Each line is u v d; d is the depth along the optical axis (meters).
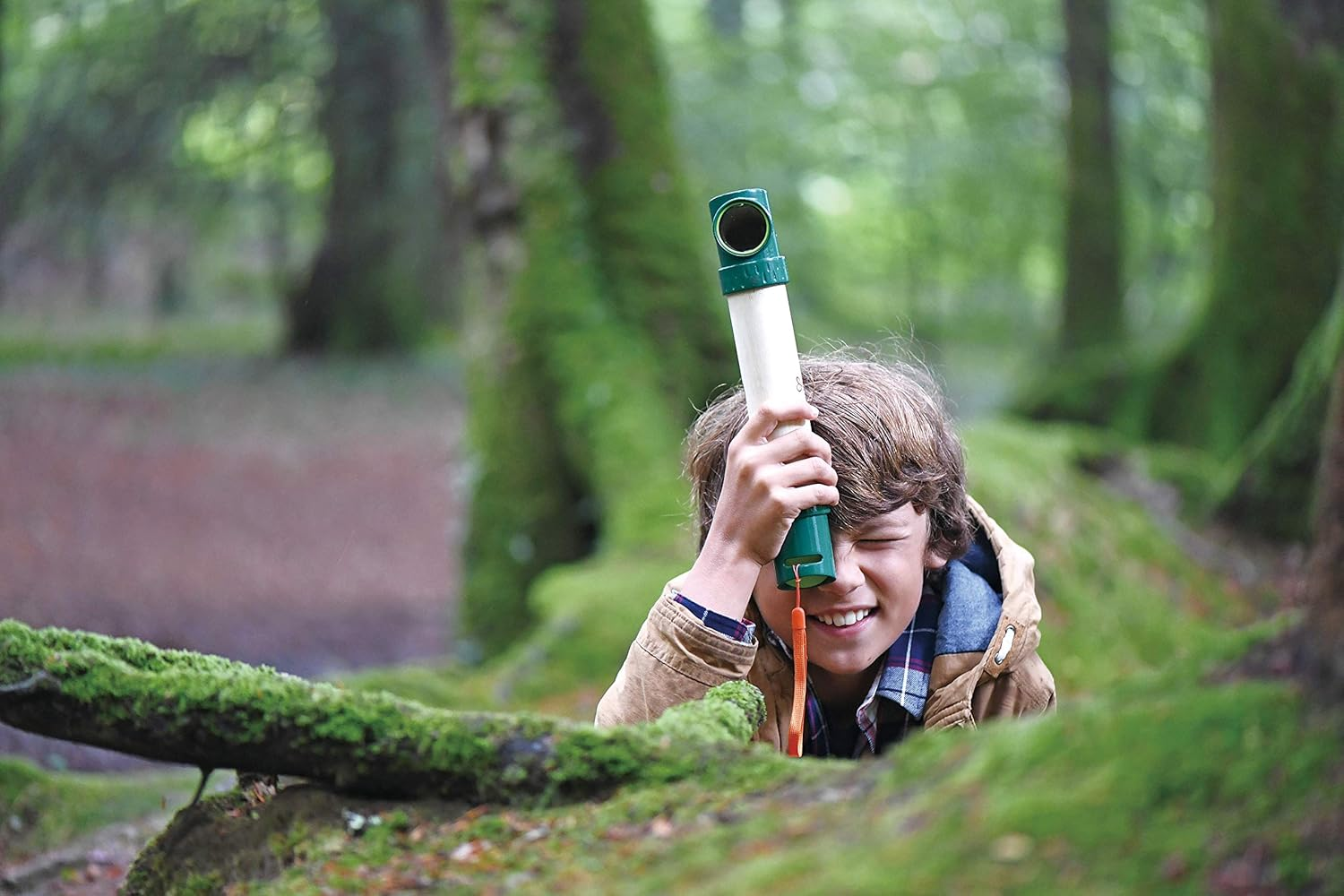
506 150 6.78
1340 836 1.12
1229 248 9.99
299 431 16.70
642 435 6.39
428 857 1.49
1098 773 1.21
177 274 24.95
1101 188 12.72
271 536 11.70
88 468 13.93
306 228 23.11
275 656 7.96
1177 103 16.98
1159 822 1.16
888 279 23.38
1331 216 9.77
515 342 6.71
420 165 18.72
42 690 1.65
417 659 8.08
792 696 2.07
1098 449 8.64
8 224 16.36
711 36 19.44
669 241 6.83
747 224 1.85
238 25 15.92
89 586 9.43
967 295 23.12
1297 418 8.17
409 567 10.94
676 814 1.43
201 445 15.57
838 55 19.48
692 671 1.87
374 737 1.58
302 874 1.54
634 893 1.26
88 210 17.03
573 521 6.64
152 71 15.88
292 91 17.55
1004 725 1.36
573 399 6.55
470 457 6.80
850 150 19.75
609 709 1.92
